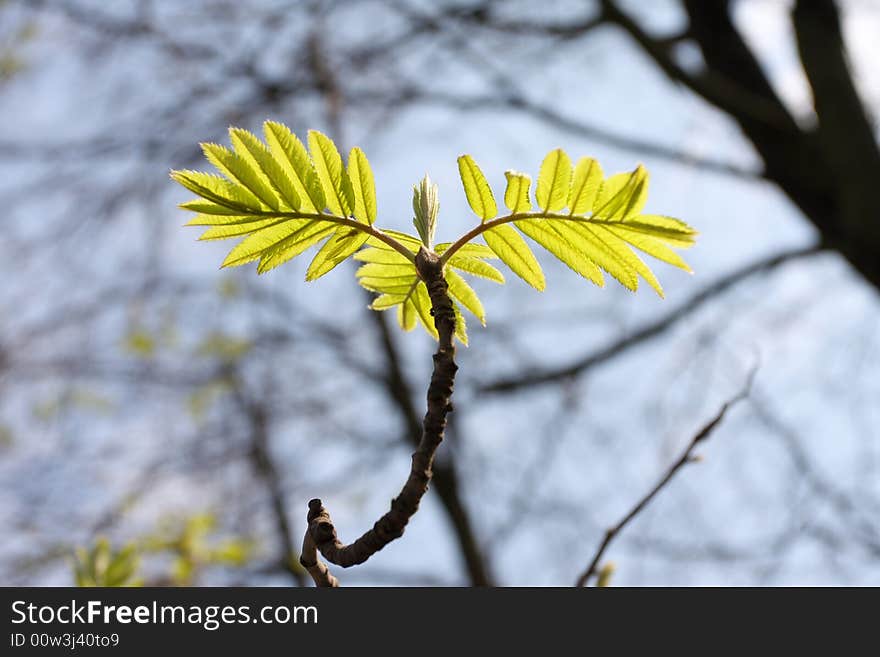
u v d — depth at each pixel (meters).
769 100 3.53
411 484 0.93
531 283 0.98
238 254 0.97
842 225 3.33
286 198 0.96
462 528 3.62
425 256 0.97
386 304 1.01
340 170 0.96
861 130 3.20
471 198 0.97
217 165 0.95
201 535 1.74
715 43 3.58
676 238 0.96
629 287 0.97
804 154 3.44
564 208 0.96
